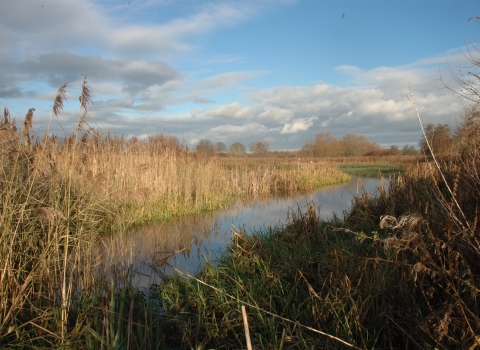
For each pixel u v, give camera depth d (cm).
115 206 830
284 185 1836
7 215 406
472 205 399
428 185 673
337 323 339
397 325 322
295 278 462
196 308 446
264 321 388
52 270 441
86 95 456
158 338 359
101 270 563
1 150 461
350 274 399
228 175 1720
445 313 295
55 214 405
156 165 1130
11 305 370
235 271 536
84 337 358
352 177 2567
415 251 362
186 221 1020
